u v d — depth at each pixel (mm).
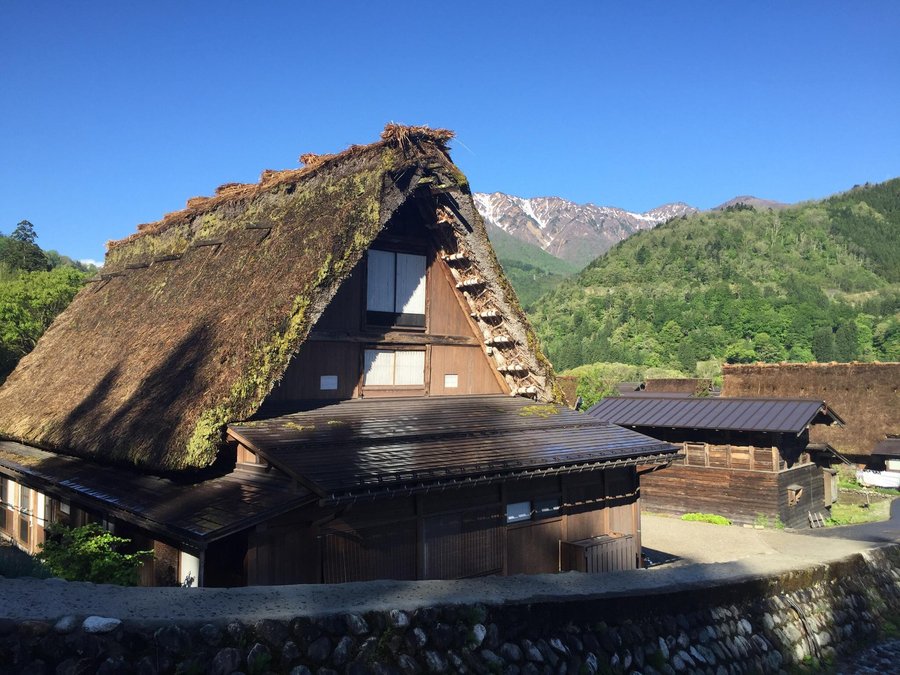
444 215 11820
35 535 12398
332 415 10102
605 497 12109
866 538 17891
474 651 5531
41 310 27422
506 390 13555
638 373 73562
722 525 20562
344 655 4879
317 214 10836
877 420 32094
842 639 9023
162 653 4262
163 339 11398
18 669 3924
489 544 10250
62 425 11234
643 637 6699
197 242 13695
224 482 8625
